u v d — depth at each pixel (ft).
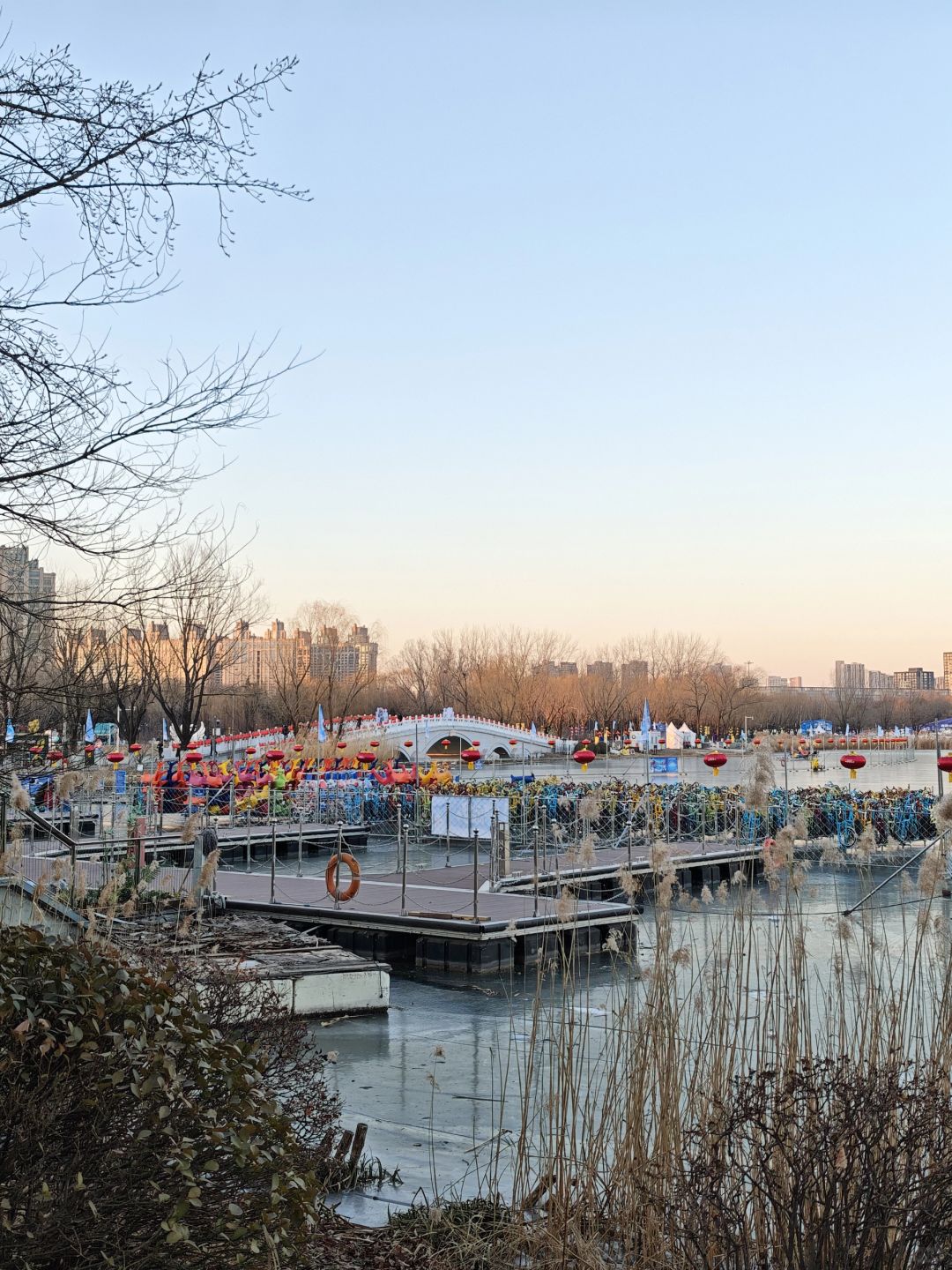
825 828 79.30
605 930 57.41
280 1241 12.94
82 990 12.96
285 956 45.50
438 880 74.38
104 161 20.35
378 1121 29.73
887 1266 14.65
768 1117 18.39
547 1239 18.78
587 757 84.58
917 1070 17.17
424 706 328.90
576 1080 23.32
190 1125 12.87
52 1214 12.28
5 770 31.48
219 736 173.17
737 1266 15.52
